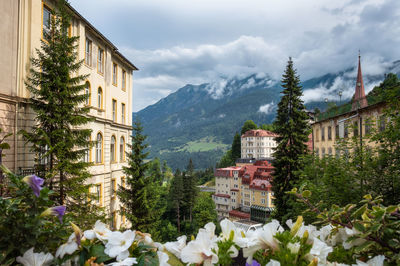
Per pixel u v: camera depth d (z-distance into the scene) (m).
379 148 9.40
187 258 1.56
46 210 1.78
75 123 14.66
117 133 29.81
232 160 156.12
